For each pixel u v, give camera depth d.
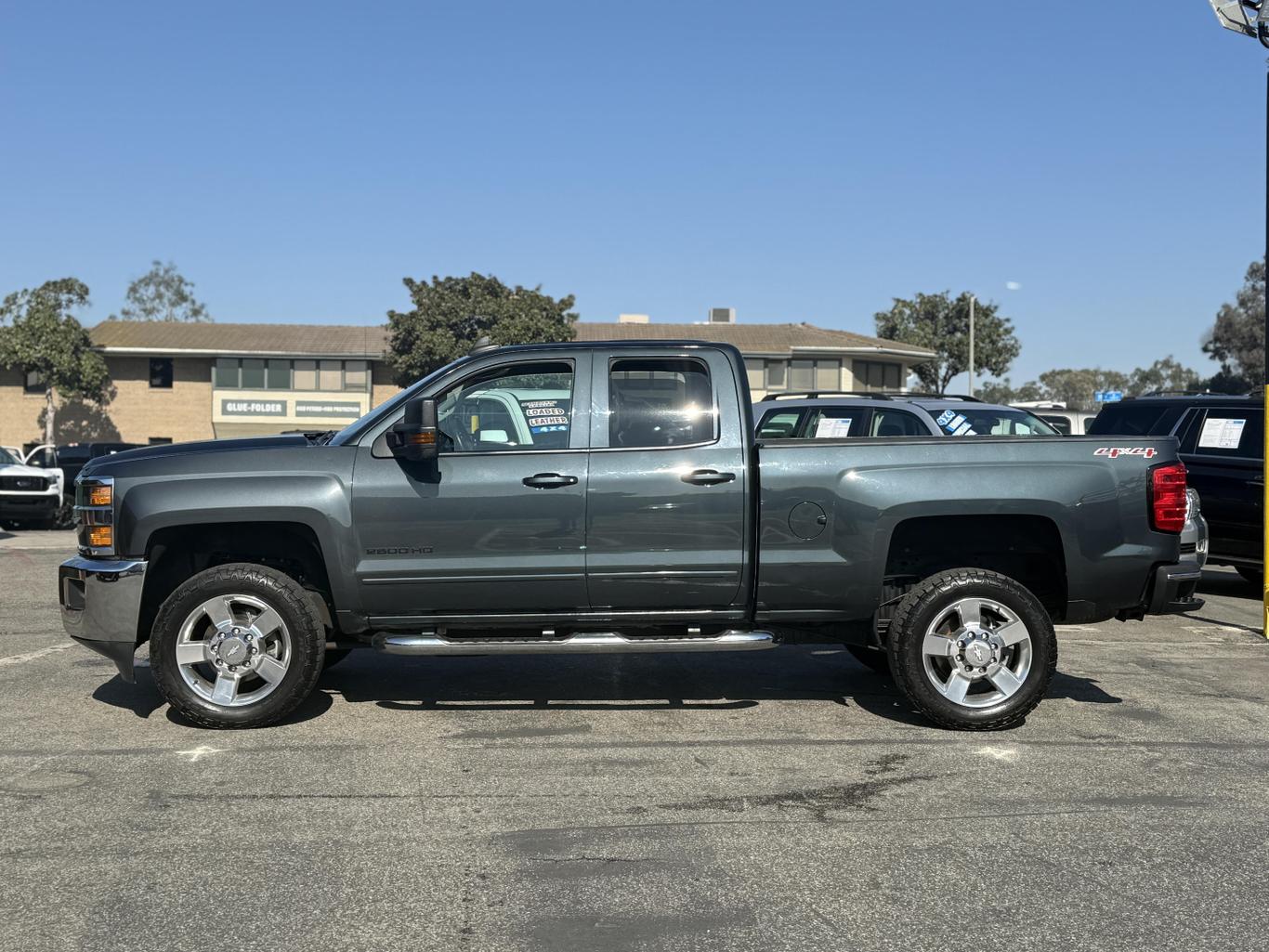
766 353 43.97
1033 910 3.76
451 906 3.79
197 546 6.28
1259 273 64.44
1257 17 9.12
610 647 5.95
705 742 5.80
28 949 3.47
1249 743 5.82
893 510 5.95
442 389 6.09
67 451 29.09
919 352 46.28
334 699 6.72
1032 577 6.51
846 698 6.80
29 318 42.78
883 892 3.91
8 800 4.87
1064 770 5.33
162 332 47.41
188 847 4.32
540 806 4.80
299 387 45.88
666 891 3.92
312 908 3.77
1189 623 9.73
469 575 5.93
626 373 6.09
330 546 5.90
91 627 5.95
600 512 5.93
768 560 5.96
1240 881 4.01
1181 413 11.83
